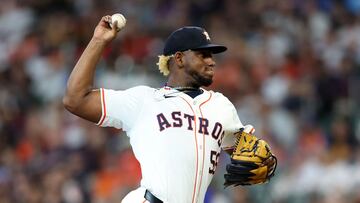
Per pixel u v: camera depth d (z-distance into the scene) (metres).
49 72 57.06
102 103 20.67
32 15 62.50
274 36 55.94
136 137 20.75
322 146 46.22
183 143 20.45
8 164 49.75
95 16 60.25
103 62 54.84
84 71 20.52
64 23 60.75
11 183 47.25
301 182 43.06
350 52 54.47
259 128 47.25
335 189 42.41
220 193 41.81
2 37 61.62
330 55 54.44
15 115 54.34
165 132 20.50
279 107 50.12
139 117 20.78
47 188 45.28
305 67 53.47
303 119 49.00
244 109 48.97
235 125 21.34
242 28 57.34
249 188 41.75
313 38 56.19
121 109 20.80
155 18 59.53
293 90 50.97
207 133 20.73
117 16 20.73
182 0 59.88
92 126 48.56
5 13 63.28
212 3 59.16
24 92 56.09
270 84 51.97
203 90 21.56
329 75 51.84
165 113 20.69
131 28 57.88
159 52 55.53
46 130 51.12
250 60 54.03
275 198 42.00
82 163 46.91
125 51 56.06
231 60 53.62
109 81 53.31
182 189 20.33
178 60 21.16
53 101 54.38
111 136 48.53
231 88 51.66
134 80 53.19
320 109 50.19
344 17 58.03
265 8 58.38
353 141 45.41
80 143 48.62
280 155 44.97
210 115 20.95
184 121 20.62
